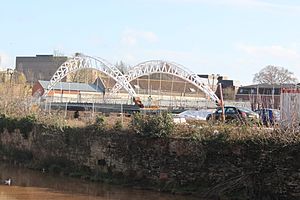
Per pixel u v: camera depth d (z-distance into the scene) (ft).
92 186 102.99
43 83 361.71
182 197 90.99
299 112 95.30
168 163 97.45
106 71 299.79
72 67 311.88
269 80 392.27
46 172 120.37
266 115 98.84
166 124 99.86
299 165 80.48
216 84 466.29
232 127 92.63
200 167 92.48
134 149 103.71
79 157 115.85
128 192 96.68
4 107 154.61
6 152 138.41
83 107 213.66
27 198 91.15
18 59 522.06
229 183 87.15
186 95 402.52
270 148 83.41
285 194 81.10
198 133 94.32
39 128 128.98
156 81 419.95
